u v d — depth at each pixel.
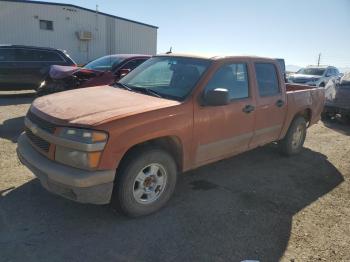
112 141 3.37
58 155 3.45
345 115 9.98
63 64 12.74
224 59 4.68
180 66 4.70
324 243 3.66
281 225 3.96
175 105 3.96
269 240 3.64
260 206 4.39
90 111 3.62
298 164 6.13
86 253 3.23
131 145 3.53
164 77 4.67
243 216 4.10
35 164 3.58
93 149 3.28
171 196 4.46
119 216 3.89
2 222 3.64
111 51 28.47
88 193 3.33
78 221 3.75
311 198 4.73
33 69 12.24
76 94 4.41
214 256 3.32
